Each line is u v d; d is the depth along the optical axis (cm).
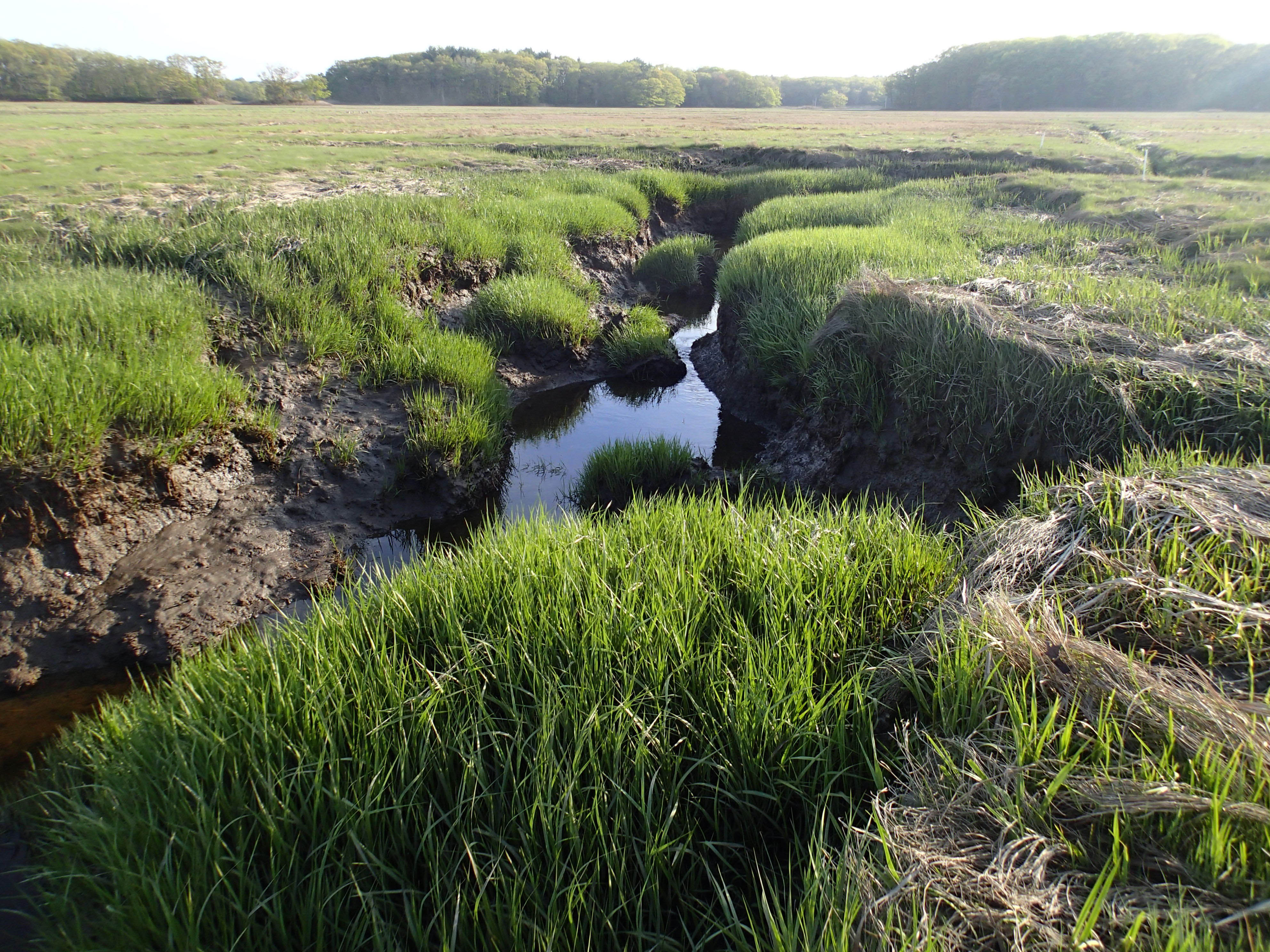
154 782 306
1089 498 424
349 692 343
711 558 447
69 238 1018
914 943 213
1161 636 330
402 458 761
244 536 648
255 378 781
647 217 1847
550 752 298
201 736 317
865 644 378
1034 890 225
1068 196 1597
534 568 434
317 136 3120
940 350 697
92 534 573
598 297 1317
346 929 263
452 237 1180
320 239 1041
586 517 534
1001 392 654
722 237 2117
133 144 2336
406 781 306
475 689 343
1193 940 199
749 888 288
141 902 264
